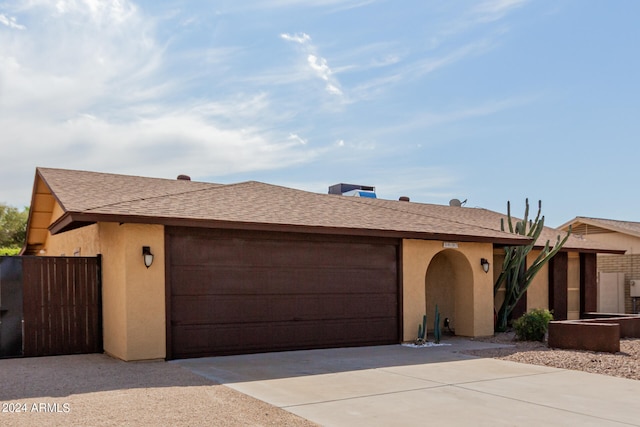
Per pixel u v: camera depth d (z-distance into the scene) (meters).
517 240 17.23
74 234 16.06
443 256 18.08
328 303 13.98
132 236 11.51
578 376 10.30
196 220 11.85
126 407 7.60
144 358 11.46
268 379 9.77
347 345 14.17
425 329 14.96
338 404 8.00
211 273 12.42
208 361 11.67
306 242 13.77
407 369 10.91
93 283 12.87
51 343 12.32
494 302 18.95
